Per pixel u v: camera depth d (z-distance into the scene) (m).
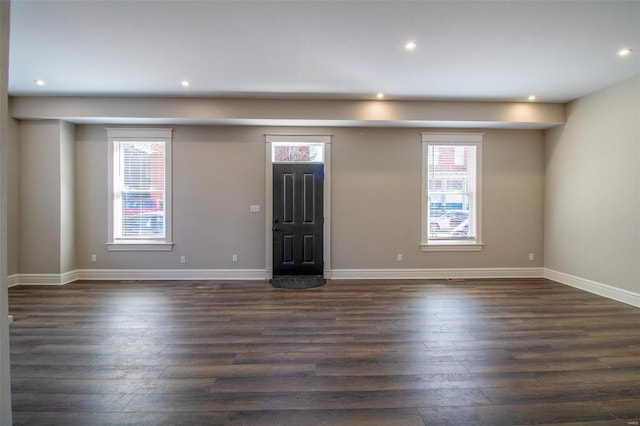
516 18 2.71
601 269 4.40
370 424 1.83
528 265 5.39
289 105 4.77
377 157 5.33
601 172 4.39
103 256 5.20
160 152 5.23
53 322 3.37
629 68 3.70
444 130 5.35
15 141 4.78
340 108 4.80
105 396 2.08
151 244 5.20
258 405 2.00
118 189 5.22
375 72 3.80
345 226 5.34
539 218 5.36
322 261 5.32
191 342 2.89
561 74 3.86
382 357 2.62
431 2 2.50
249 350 2.74
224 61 3.51
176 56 3.39
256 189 5.28
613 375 2.35
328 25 2.82
